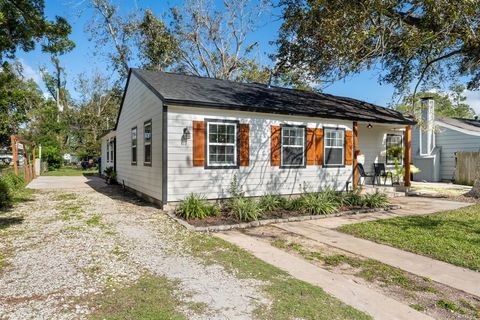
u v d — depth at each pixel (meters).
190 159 8.47
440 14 7.62
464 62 12.05
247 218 7.32
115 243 5.33
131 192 12.44
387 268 4.38
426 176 18.08
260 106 9.33
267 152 9.76
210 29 23.39
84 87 36.31
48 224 6.71
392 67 12.88
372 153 13.84
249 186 9.43
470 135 16.44
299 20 9.53
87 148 32.09
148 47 22.03
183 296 3.32
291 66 11.58
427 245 5.44
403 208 9.49
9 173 13.48
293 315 2.94
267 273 4.06
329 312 3.02
